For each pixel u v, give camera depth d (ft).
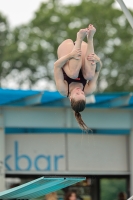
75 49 65.67
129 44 234.17
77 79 66.95
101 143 118.83
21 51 235.61
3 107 110.42
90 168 117.39
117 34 233.14
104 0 236.43
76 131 117.29
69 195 101.24
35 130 117.80
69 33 226.17
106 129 119.14
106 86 238.48
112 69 236.63
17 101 109.70
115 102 113.09
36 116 112.27
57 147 115.75
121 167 119.34
